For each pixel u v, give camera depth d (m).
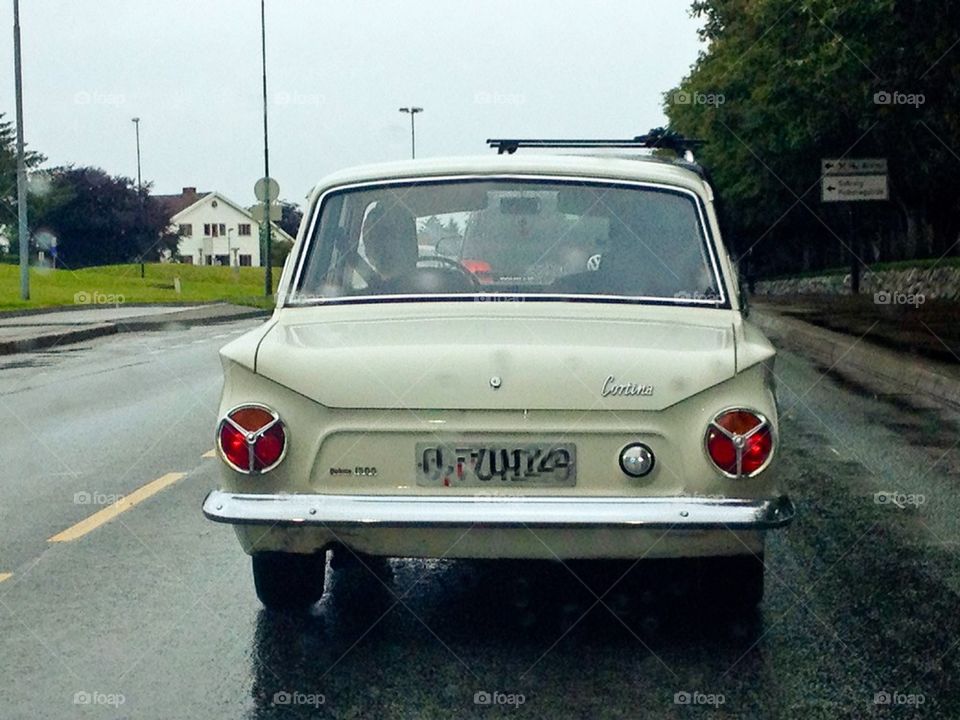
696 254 5.81
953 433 11.51
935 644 5.29
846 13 19.11
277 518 4.77
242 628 5.53
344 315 5.67
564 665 5.05
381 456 4.84
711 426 4.76
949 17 18.50
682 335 5.22
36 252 100.44
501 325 5.38
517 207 5.96
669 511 4.71
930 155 30.31
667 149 8.66
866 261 52.41
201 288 60.81
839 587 6.20
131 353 21.53
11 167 115.94
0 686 4.84
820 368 17.97
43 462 10.00
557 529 4.73
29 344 22.92
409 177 6.03
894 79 21.27
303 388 4.84
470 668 5.02
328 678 4.91
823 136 28.08
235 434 4.86
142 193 103.94
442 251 5.98
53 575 6.42
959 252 41.75
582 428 4.79
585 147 8.82
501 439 4.81
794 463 9.92
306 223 5.98
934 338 20.92
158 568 6.55
